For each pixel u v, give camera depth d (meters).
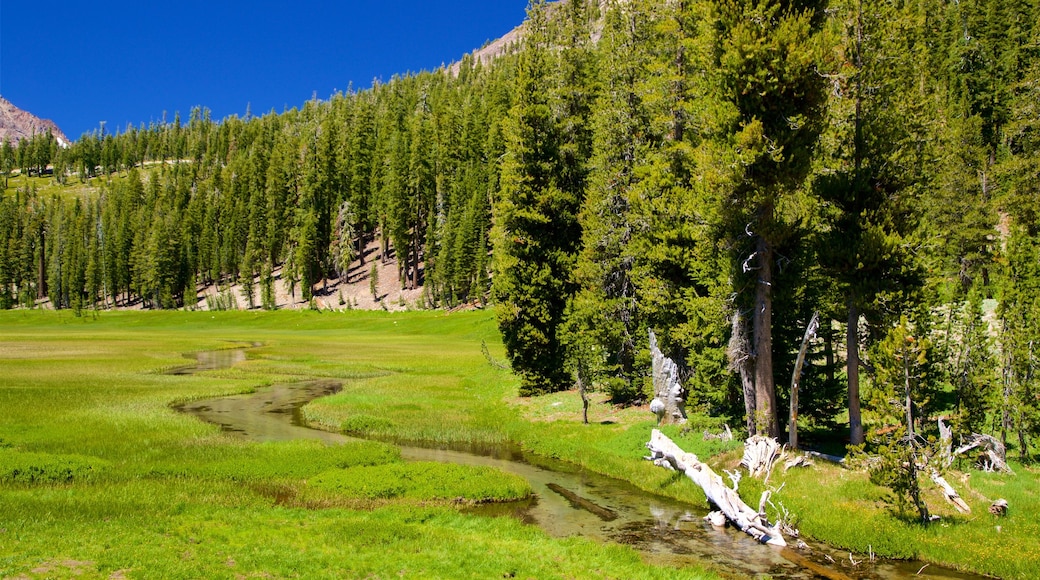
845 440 24.12
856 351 21.81
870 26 21.42
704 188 22.33
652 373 28.86
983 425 23.44
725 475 20.23
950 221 43.16
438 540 14.57
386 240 137.38
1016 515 16.56
